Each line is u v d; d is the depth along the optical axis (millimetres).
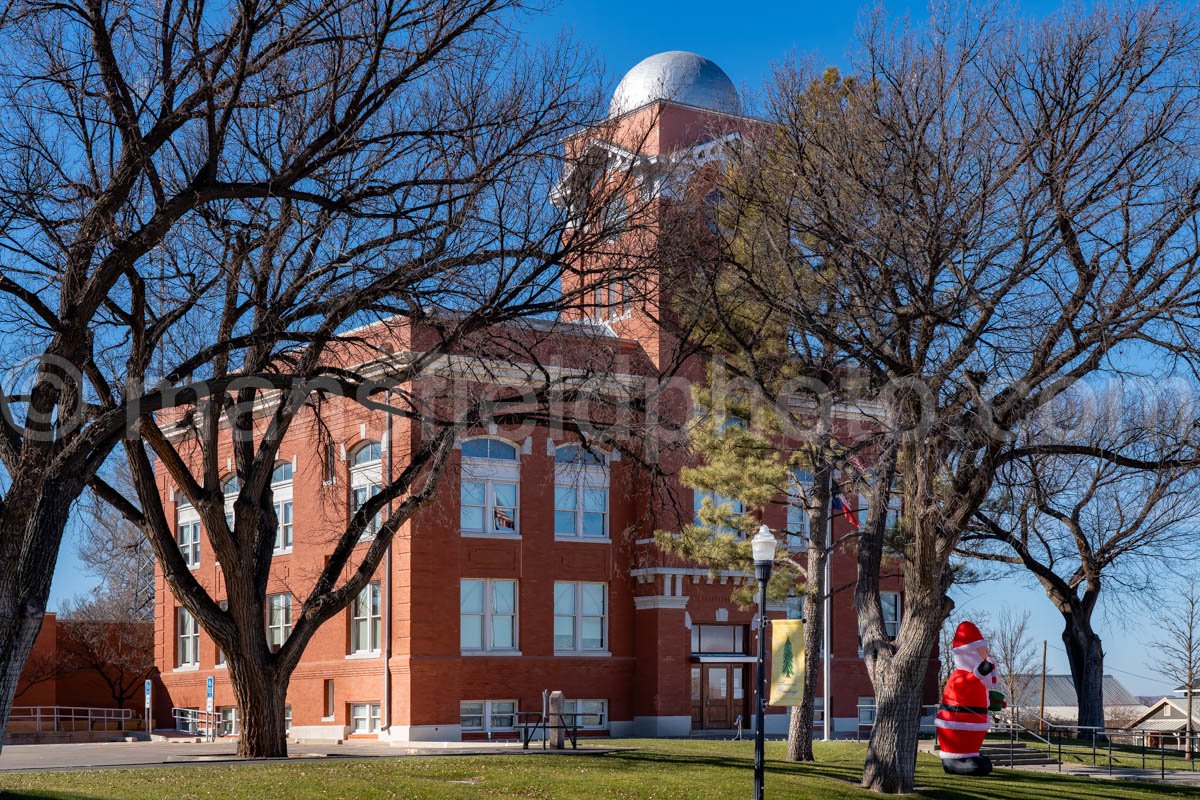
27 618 16266
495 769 25031
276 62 22000
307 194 20047
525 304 23375
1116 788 29312
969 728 29344
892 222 22281
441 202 21812
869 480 27078
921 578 24750
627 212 25750
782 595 32281
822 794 24125
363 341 24359
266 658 27688
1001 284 23016
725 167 27781
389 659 41344
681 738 42938
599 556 44844
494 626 42812
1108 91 21656
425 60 20109
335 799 21250
